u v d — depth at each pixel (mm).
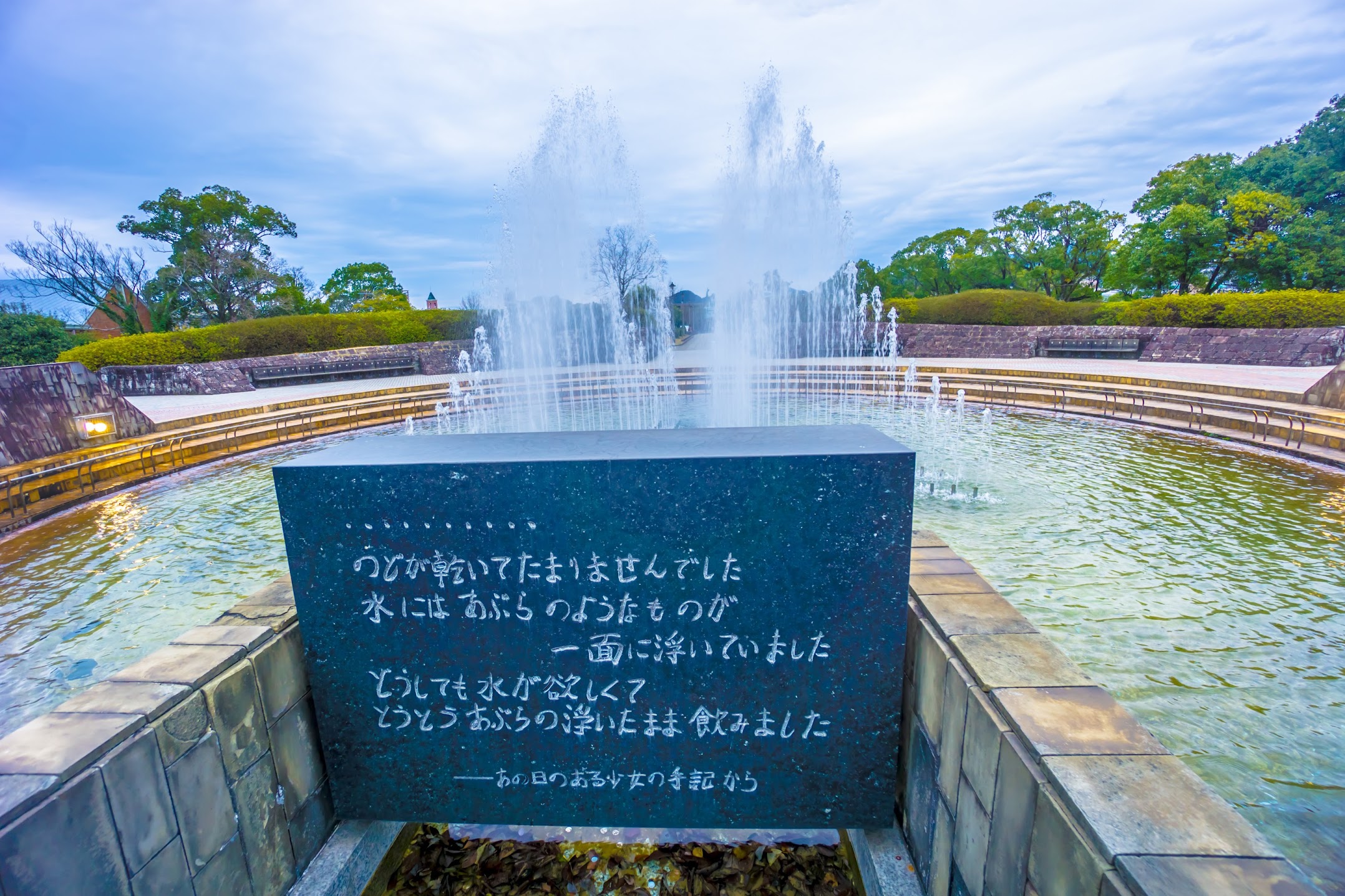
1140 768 1239
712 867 2207
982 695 1544
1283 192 22703
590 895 2119
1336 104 24703
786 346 19812
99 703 1514
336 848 2082
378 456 1952
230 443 10664
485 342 21562
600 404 14148
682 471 1829
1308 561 4785
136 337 17797
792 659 1940
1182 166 22891
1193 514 5848
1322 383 9062
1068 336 17766
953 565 2346
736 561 1881
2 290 24781
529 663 1984
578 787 2080
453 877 2215
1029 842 1300
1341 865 2195
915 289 34625
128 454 8844
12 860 1181
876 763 2004
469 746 2061
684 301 41438
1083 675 1562
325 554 1932
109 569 5492
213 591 5004
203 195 27125
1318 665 3418
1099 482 6965
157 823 1484
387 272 37750
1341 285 20188
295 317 20219
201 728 1618
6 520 6773
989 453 8422
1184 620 3920
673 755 2037
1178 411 10047
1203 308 16312
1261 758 2719
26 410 8539
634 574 1902
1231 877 989
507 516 1883
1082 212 27266
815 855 2250
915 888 1902
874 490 1820
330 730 2064
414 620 1968
